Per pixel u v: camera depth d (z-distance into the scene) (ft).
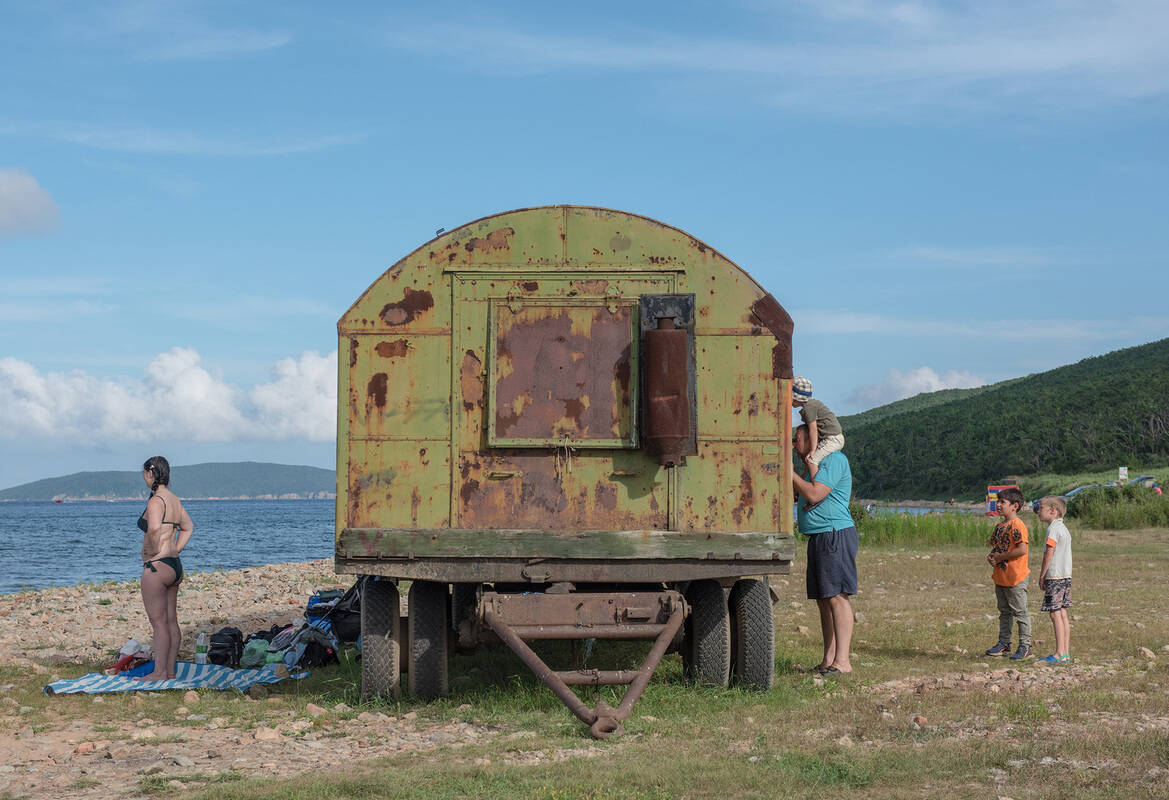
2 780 18.20
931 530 85.05
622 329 23.94
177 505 29.50
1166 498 109.60
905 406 647.56
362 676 24.85
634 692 21.65
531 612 23.13
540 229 24.18
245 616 45.85
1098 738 19.33
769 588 25.88
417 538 23.43
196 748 20.71
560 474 23.79
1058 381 458.50
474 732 21.63
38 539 213.87
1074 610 41.98
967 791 16.35
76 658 34.40
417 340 24.02
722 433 23.85
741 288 24.08
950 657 32.04
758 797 16.21
